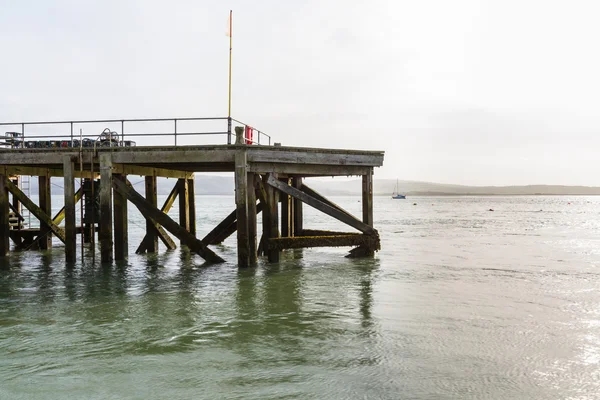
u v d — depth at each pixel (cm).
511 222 5581
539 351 951
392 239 3206
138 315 1202
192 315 1200
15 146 2002
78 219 4094
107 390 784
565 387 792
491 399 750
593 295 1424
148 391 780
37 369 865
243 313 1218
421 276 1716
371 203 2023
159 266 1881
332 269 1839
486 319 1165
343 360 903
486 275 1748
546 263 2052
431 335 1045
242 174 1673
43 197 2264
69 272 1766
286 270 1805
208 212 8819
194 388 788
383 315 1200
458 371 854
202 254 1848
